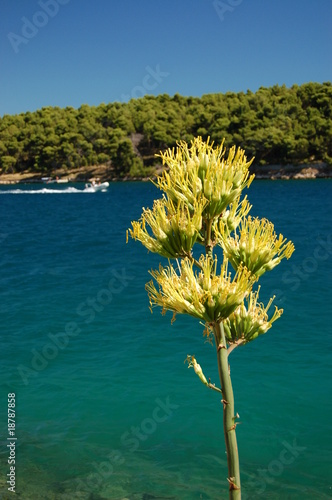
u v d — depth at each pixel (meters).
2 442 9.95
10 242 43.03
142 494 8.34
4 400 11.77
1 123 183.75
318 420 10.55
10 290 23.39
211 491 8.42
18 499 8.08
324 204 72.25
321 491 8.30
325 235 40.22
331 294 20.59
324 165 134.38
